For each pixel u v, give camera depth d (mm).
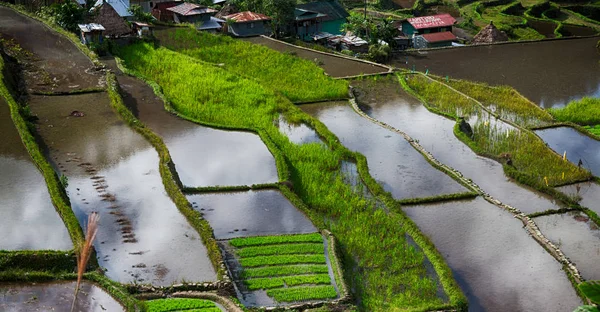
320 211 26328
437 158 32594
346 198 27391
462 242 24484
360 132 35406
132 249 21516
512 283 22047
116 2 59312
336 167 30531
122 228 22750
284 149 31750
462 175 30156
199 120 34344
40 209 23062
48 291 19047
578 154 34531
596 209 27781
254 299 19703
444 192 28422
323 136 33844
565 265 22906
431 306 20250
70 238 21344
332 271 21375
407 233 24875
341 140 34219
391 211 26312
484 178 30312
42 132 30641
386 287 21438
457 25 75812
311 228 24047
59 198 23359
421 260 22891
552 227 25906
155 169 27422
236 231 23641
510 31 73938
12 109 31203
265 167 29172
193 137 32156
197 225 22922
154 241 22078
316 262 21797
